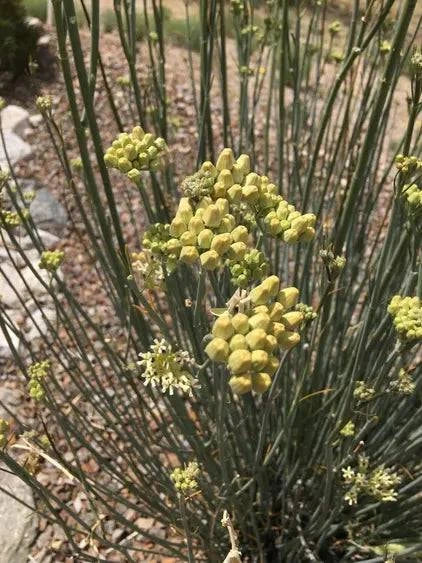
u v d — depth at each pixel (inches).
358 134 14.2
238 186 8.3
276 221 8.6
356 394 10.0
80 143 9.8
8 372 19.3
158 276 9.8
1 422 8.8
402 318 8.7
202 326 10.9
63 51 8.9
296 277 13.8
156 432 17.3
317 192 18.0
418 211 10.0
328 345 14.5
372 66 13.4
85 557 10.8
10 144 28.7
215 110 33.0
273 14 17.0
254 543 14.5
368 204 15.3
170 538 15.6
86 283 23.0
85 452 16.9
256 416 14.1
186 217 8.1
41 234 24.5
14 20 34.6
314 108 17.4
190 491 12.5
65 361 19.3
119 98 31.9
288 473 14.2
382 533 13.7
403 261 12.8
